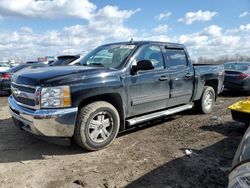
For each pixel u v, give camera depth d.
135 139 5.20
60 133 4.17
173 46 6.10
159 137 5.33
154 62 5.55
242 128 5.87
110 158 4.31
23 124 4.47
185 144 4.93
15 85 4.67
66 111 4.12
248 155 1.98
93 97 4.61
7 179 3.63
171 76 5.82
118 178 3.66
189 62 6.50
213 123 6.34
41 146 4.80
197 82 6.69
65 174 3.77
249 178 1.78
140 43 5.43
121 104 4.86
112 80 4.64
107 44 6.01
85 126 4.36
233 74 11.09
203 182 3.57
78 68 4.70
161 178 3.67
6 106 8.73
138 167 3.99
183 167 3.99
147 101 5.32
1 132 5.59
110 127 4.71
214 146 4.84
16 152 4.53
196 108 7.23
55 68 4.81
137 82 5.07
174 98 6.02
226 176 3.72
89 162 4.16
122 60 5.05
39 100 4.09
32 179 3.63
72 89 4.18
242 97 10.89
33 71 4.67
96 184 3.50
